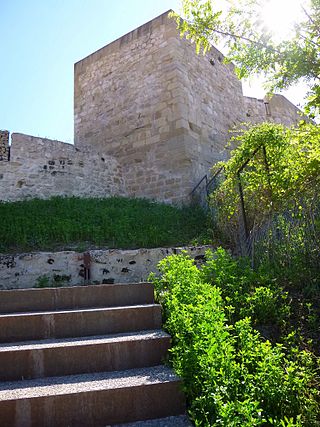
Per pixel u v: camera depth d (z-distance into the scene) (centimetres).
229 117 1253
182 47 1071
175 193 965
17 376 272
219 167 905
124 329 337
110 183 1052
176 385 252
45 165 934
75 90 1290
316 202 413
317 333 311
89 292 379
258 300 340
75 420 235
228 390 226
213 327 264
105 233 656
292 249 429
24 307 362
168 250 579
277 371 239
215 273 402
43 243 593
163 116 1025
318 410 236
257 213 511
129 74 1132
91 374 278
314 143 383
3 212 715
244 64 364
